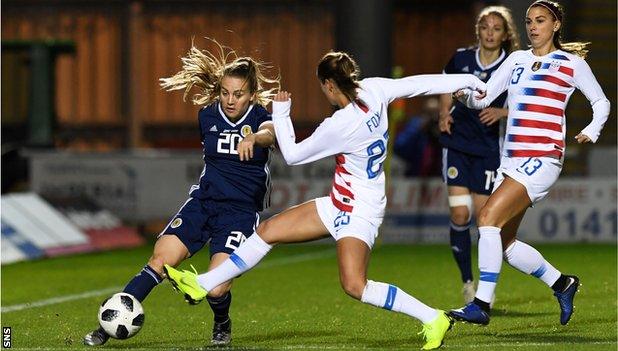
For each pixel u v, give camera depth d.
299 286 27.42
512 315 21.80
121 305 17.14
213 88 18.31
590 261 32.88
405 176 43.31
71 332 19.88
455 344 17.67
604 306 22.94
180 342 18.64
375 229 16.86
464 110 23.20
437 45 51.22
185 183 42.09
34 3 51.19
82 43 51.59
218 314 18.14
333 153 16.61
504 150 18.95
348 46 40.53
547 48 18.77
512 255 19.34
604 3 47.94
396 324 20.62
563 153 18.70
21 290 26.94
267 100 18.14
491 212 18.44
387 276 29.33
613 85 47.41
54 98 44.31
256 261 17.20
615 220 39.78
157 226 44.09
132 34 51.31
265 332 19.88
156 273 17.61
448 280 28.31
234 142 17.89
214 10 50.84
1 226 34.88
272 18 50.66
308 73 50.69
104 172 42.41
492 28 22.83
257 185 18.09
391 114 39.66
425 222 40.44
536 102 18.56
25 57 44.56
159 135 51.22
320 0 50.34
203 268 32.62
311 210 17.05
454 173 23.41
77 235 37.91
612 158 42.84
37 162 42.53
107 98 51.84
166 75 51.31
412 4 51.19
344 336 19.19
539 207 40.12
